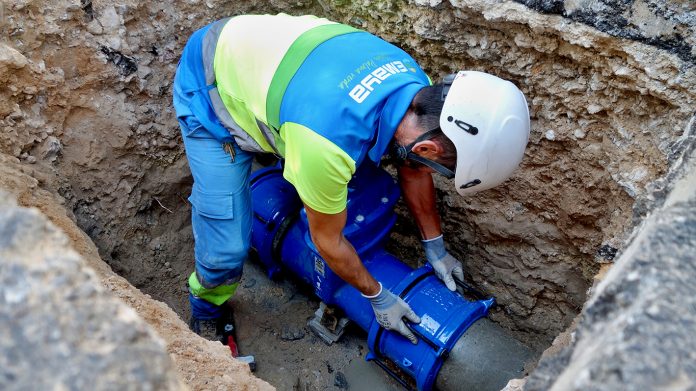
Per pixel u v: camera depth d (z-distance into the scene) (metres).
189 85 1.84
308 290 2.69
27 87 2.09
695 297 0.75
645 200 1.30
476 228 2.43
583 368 0.73
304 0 2.47
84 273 0.76
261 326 2.57
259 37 1.64
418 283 2.07
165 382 0.69
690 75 1.60
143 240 2.58
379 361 2.25
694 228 0.86
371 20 2.27
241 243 2.01
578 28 1.73
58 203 2.10
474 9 1.89
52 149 2.21
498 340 1.95
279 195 2.34
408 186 1.99
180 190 2.70
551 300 2.39
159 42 2.45
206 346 1.57
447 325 1.94
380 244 2.18
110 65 2.32
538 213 2.24
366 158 1.93
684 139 1.46
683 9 1.56
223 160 1.87
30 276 0.73
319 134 1.42
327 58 1.51
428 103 1.46
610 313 0.81
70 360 0.67
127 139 2.42
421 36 2.12
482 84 1.46
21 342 0.68
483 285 2.56
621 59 1.72
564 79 1.90
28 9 2.06
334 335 2.44
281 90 1.54
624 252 1.13
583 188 2.05
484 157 1.48
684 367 0.67
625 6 1.64
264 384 1.50
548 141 2.05
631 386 0.66
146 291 2.54
